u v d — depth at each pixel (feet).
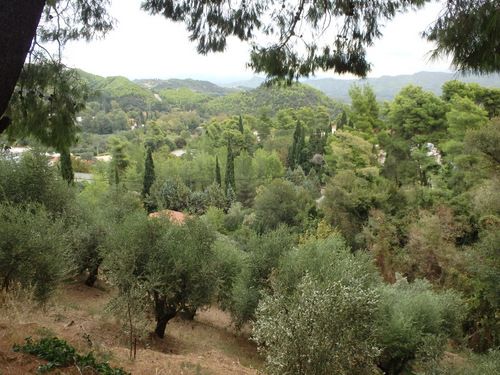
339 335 15.10
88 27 16.47
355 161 121.70
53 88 16.81
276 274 36.73
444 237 67.15
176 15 15.17
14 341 16.14
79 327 27.40
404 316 32.68
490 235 40.83
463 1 9.69
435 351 29.35
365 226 83.66
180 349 32.14
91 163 224.74
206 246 37.91
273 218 108.58
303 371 14.42
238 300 41.91
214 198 136.77
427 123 119.96
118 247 31.19
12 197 38.93
